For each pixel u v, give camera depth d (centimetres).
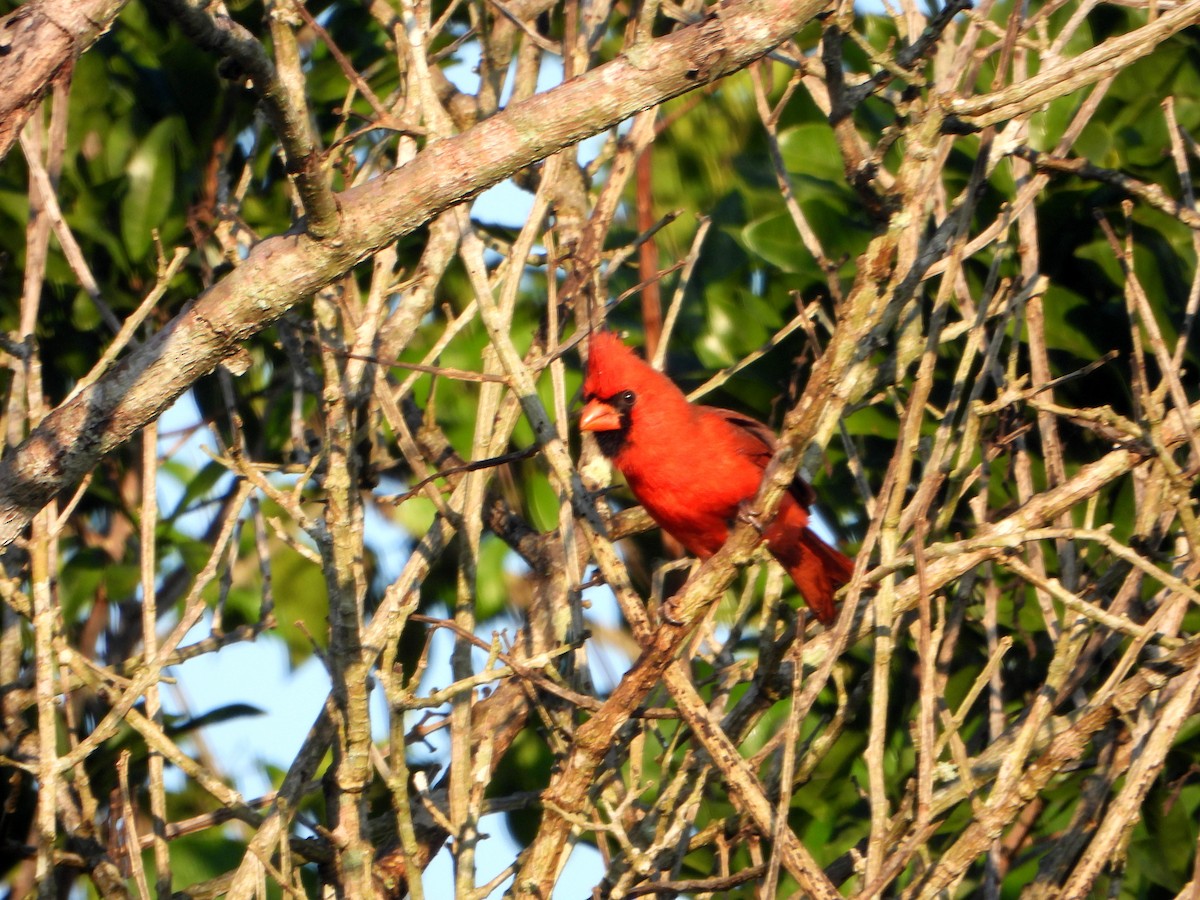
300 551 713
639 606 618
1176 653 576
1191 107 926
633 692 592
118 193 961
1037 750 676
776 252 960
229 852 916
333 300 780
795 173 988
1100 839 570
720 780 728
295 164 535
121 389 575
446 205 568
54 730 672
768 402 988
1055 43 743
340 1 1082
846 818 909
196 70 984
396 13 901
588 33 827
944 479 698
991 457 712
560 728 723
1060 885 652
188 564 966
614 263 841
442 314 1063
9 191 942
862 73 997
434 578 1038
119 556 973
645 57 559
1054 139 920
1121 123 935
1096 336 883
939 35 625
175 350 575
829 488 960
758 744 935
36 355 746
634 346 1011
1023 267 746
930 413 897
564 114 558
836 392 627
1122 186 728
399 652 1041
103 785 904
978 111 569
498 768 1017
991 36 940
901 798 888
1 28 514
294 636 1039
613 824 624
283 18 694
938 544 618
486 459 672
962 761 594
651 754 951
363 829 686
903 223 538
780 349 986
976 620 859
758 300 1000
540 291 1067
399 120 767
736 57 554
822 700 931
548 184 738
